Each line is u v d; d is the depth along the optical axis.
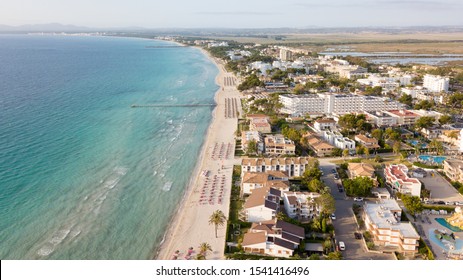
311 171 180.12
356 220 146.75
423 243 129.25
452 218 146.00
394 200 155.12
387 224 134.50
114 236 141.12
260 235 129.75
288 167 192.25
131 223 149.88
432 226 143.62
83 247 134.25
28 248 133.12
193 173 196.50
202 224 147.88
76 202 165.00
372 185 170.88
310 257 122.19
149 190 177.38
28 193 171.00
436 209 156.00
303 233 134.38
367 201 164.12
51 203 163.50
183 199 169.00
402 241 126.81
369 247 128.75
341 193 172.25
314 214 149.75
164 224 149.25
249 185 170.75
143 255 129.88
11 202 162.88
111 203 164.88
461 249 129.00
